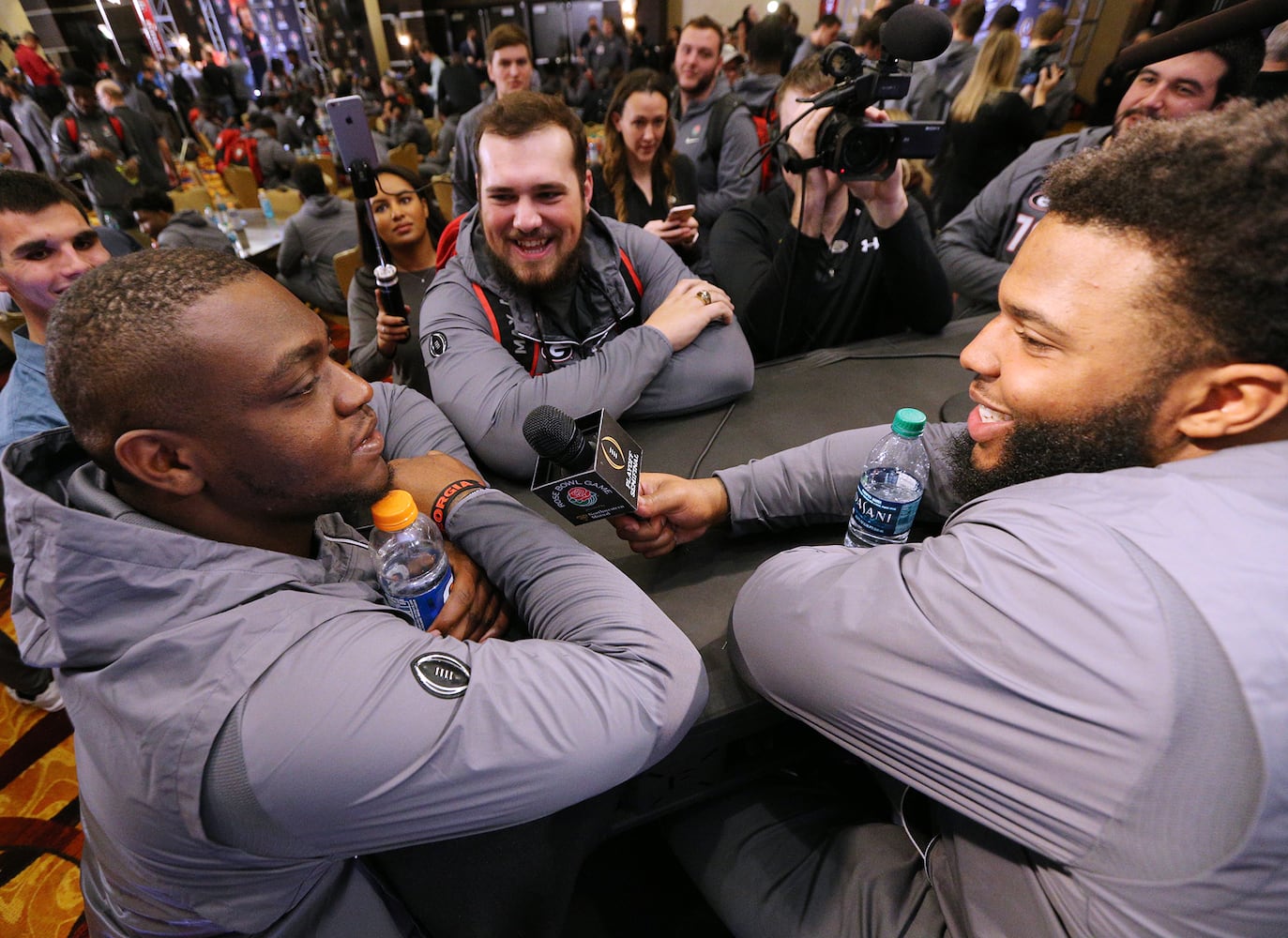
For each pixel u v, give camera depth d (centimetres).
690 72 308
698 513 83
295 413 52
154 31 895
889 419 112
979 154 282
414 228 197
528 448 99
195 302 46
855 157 113
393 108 736
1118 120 146
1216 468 41
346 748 46
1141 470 44
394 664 50
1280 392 40
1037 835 43
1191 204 38
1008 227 177
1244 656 34
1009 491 49
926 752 47
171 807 46
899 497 82
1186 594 36
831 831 70
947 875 58
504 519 75
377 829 49
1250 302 38
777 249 153
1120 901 40
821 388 122
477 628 72
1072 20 623
